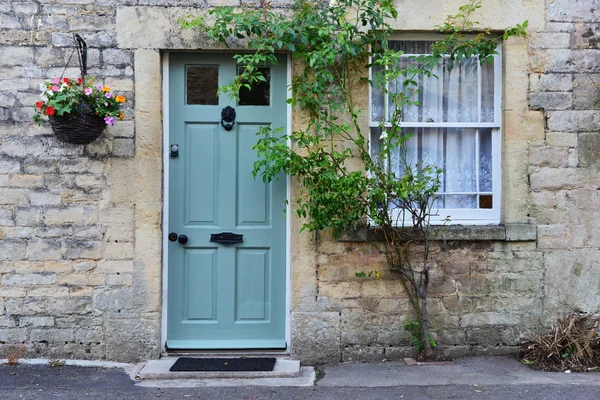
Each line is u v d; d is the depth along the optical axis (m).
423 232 5.32
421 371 5.19
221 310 5.57
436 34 5.55
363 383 4.93
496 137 5.60
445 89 5.63
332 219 5.13
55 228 5.33
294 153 5.08
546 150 5.50
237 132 5.55
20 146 5.31
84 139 5.07
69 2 5.32
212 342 5.55
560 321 5.42
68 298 5.35
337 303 5.45
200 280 5.56
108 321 5.37
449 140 5.64
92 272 5.36
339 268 5.44
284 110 5.55
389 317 5.48
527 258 5.52
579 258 5.53
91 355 5.38
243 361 5.37
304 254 5.43
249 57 5.09
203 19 5.31
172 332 5.55
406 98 5.25
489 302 5.52
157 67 5.36
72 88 4.89
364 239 5.40
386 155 5.39
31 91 5.31
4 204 5.30
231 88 5.03
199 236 5.55
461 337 5.51
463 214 5.59
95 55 5.33
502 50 5.54
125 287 5.37
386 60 4.96
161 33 5.34
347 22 5.21
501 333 5.52
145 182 5.35
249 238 5.57
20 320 5.34
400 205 5.40
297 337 5.43
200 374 5.05
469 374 5.10
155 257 5.36
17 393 4.66
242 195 5.57
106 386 4.84
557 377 5.03
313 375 5.14
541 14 5.48
